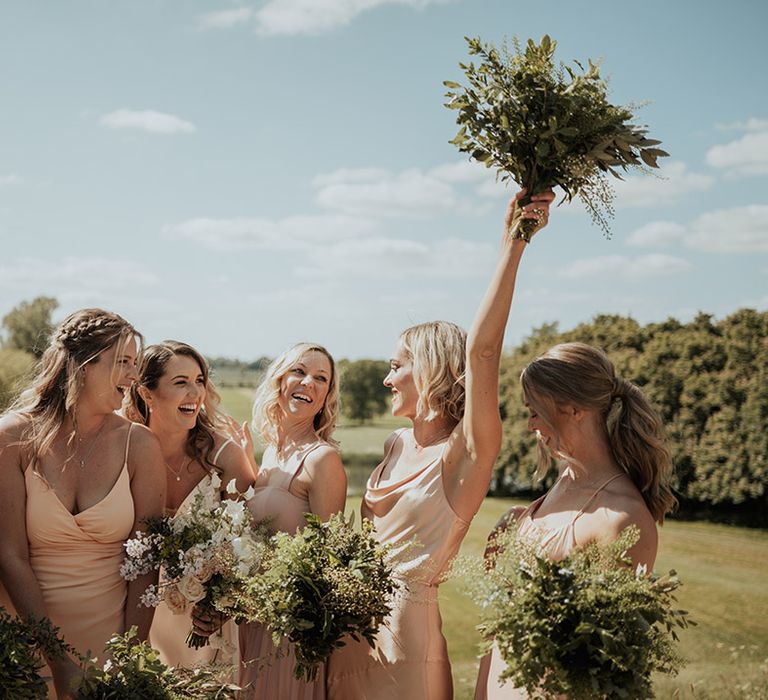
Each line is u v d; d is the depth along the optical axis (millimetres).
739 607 12758
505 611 2754
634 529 2863
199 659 4402
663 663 2746
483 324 3408
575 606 2715
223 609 3688
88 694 3170
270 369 4395
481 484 3670
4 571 3705
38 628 3260
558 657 2709
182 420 4348
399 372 4086
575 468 3256
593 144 3084
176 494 4445
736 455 20688
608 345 24297
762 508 20719
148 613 3926
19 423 3771
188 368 4352
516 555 2887
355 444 38344
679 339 22109
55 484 3764
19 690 3045
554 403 3230
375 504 3961
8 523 3723
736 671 8562
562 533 3143
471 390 3510
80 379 3760
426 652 3682
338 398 4441
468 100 3186
